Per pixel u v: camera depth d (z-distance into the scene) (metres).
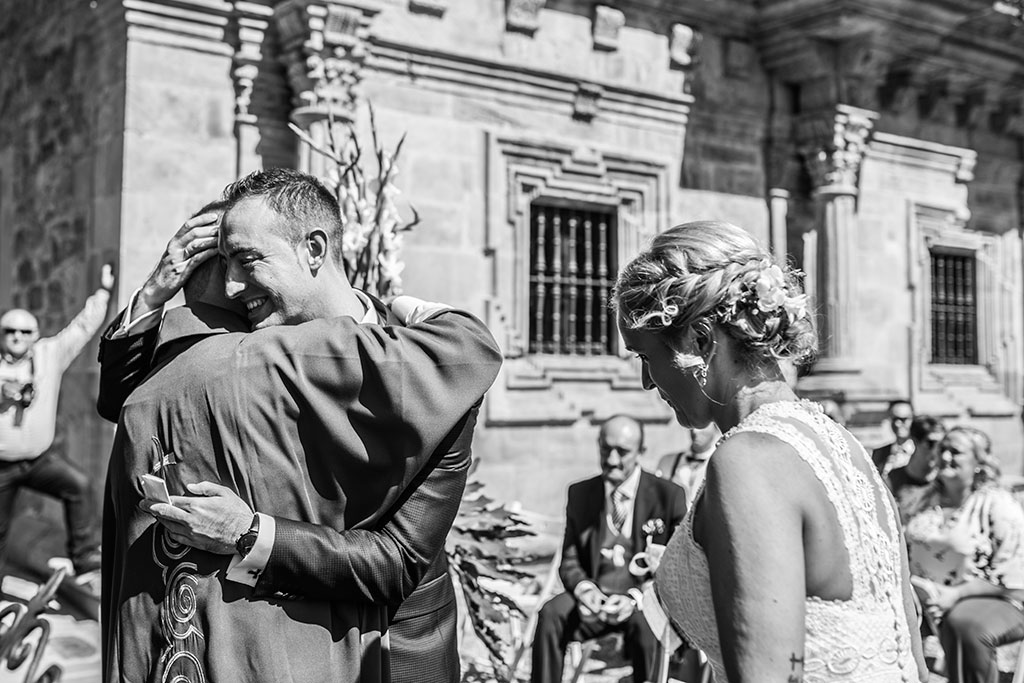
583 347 9.16
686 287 1.72
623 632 4.66
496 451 8.34
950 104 11.45
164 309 2.13
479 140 8.38
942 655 5.00
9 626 4.28
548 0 8.73
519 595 5.06
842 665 1.57
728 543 1.54
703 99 9.71
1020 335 12.23
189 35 7.18
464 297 8.28
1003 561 4.60
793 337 1.75
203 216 2.10
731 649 1.50
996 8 9.70
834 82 9.77
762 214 10.15
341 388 1.92
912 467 5.18
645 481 4.93
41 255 8.85
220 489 1.84
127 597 1.92
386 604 1.97
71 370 8.01
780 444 1.63
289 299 2.02
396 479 1.96
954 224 11.52
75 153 8.09
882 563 1.66
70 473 6.52
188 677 1.83
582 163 8.91
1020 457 12.03
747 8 9.76
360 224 4.25
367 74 7.73
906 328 10.88
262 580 1.83
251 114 7.43
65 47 8.38
